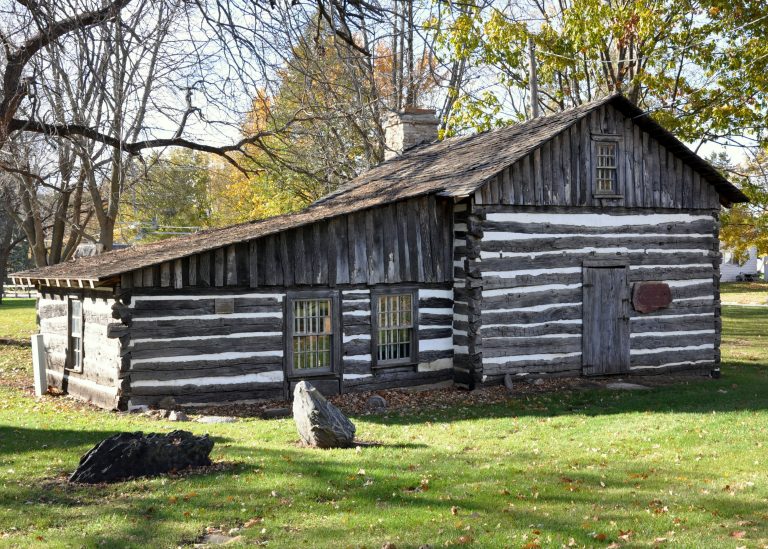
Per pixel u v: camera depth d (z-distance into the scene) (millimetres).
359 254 16203
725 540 6758
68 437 11414
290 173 27031
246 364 15125
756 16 23281
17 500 8180
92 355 15672
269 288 15367
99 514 7719
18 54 12812
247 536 7109
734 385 16875
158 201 27188
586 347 17547
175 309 14609
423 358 16844
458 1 11023
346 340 16094
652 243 18266
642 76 24500
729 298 44281
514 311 16828
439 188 16391
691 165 18672
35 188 23219
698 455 9797
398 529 7207
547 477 8867
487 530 7121
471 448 10648
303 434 10898
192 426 12578
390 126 24547
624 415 13102
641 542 6766
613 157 17859
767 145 24016
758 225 29344
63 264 18984
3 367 20922
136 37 10039
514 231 16812
